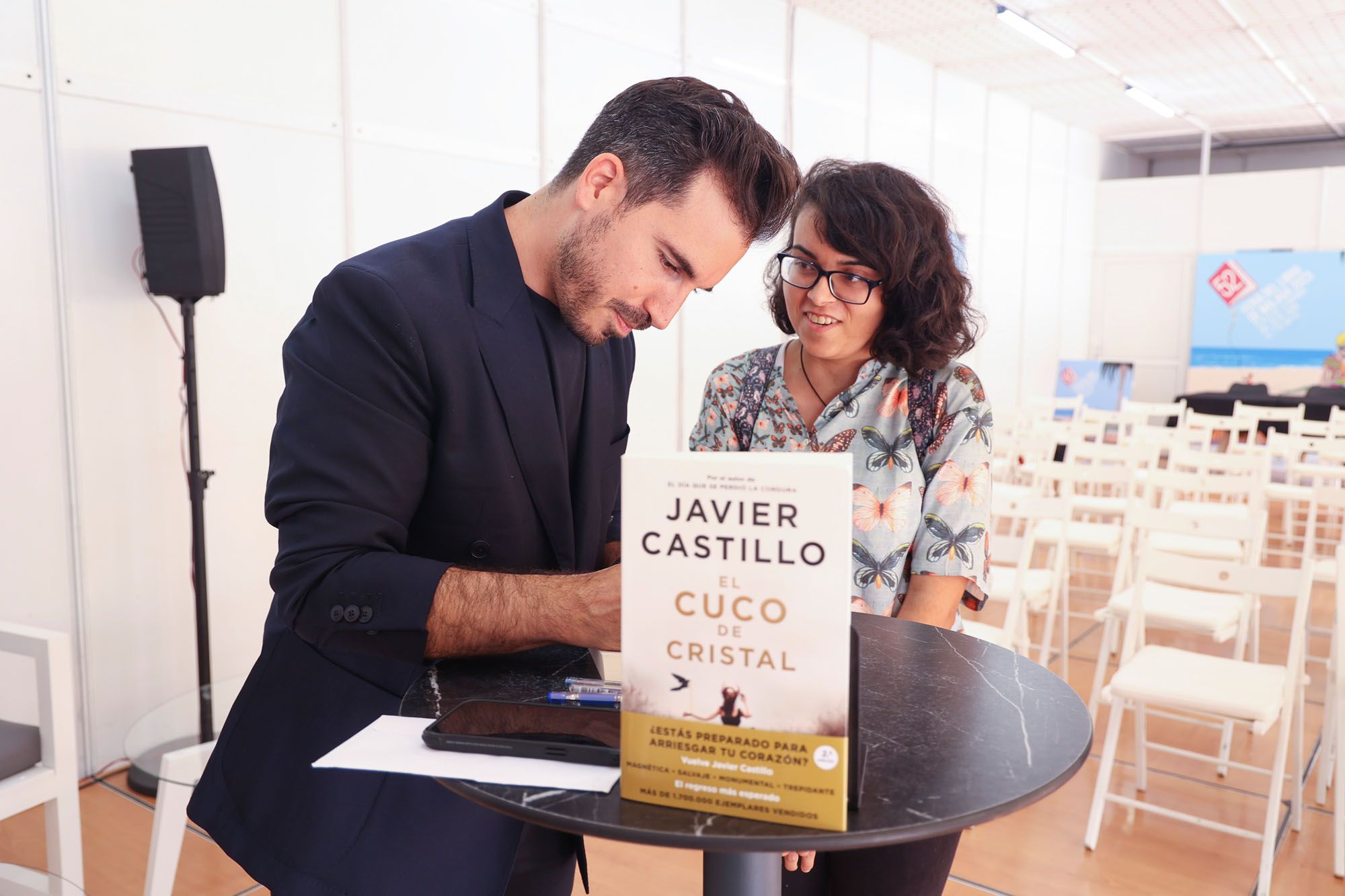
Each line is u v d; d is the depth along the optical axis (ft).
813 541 2.08
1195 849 8.34
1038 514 11.61
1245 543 10.78
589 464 3.90
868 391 4.83
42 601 9.14
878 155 23.07
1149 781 9.62
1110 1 20.59
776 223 3.32
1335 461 22.71
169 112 9.92
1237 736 10.73
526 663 3.27
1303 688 8.89
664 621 2.20
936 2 20.22
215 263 8.99
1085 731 2.66
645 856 8.08
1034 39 22.44
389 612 2.94
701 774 2.17
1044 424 23.08
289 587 3.06
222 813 3.48
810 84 20.44
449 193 13.12
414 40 12.50
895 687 3.04
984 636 8.78
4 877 4.36
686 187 3.16
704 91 3.29
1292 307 33.50
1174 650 9.07
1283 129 36.78
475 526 3.50
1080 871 7.95
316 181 11.43
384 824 3.28
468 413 3.37
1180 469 23.71
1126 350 36.63
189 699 7.36
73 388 9.26
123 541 9.73
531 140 14.33
